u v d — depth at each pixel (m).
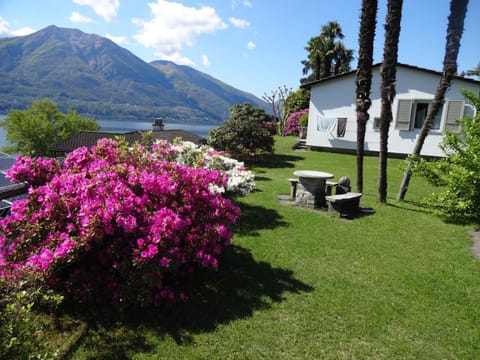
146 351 2.37
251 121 13.21
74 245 2.53
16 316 1.86
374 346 2.49
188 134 14.29
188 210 3.21
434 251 4.42
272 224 5.28
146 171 3.36
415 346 2.51
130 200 2.86
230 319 2.76
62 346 2.35
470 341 2.59
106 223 2.64
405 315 2.92
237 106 15.63
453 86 13.03
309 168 11.51
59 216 2.77
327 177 6.07
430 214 6.23
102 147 3.72
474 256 4.30
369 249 4.41
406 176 7.25
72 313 2.73
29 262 2.48
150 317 2.75
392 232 5.12
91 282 2.84
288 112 27.64
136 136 11.28
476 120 6.37
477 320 2.88
